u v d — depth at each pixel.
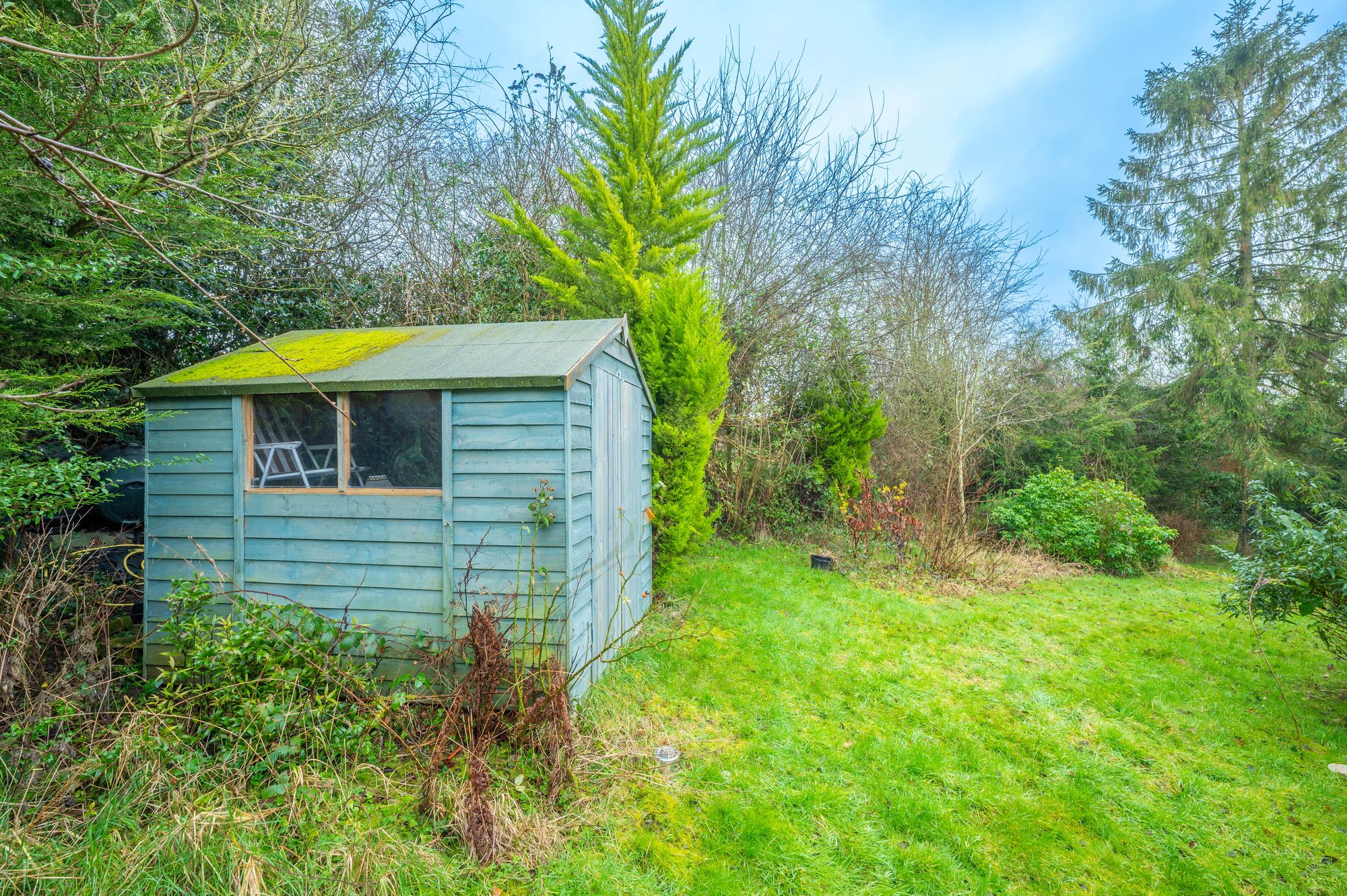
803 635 5.55
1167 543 10.93
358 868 2.35
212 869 2.28
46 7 3.68
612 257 6.89
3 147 3.05
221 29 4.30
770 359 10.76
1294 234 12.12
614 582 4.85
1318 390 12.49
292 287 6.94
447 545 3.66
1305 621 6.40
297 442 4.06
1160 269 13.06
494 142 9.88
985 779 3.37
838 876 2.59
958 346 12.27
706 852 2.72
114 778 2.73
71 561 4.00
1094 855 2.81
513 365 3.73
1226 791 3.35
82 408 4.05
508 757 3.17
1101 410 13.09
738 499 10.17
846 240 10.98
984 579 7.89
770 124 10.73
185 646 3.46
